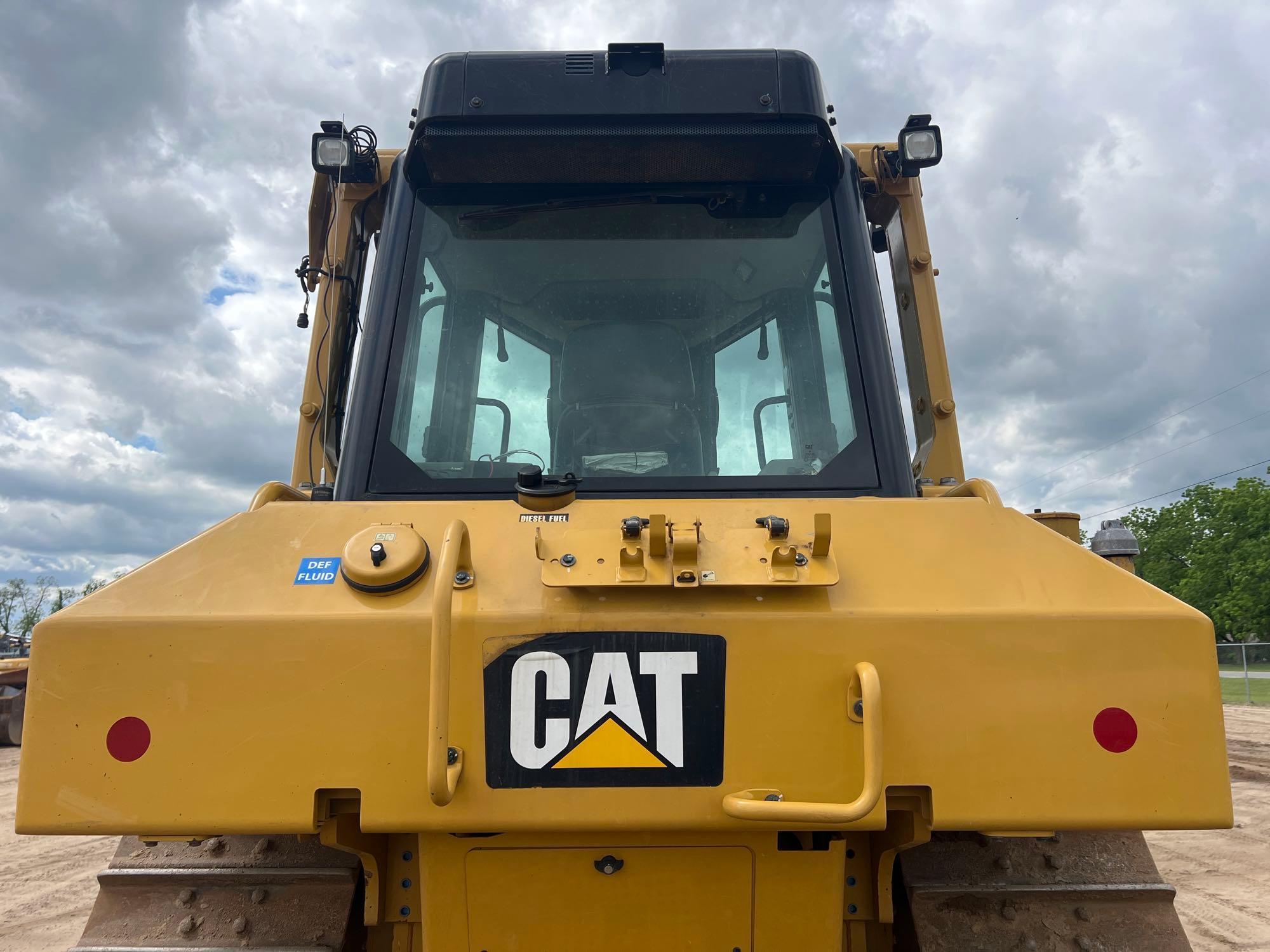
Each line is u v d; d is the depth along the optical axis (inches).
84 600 70.3
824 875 72.5
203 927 76.4
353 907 79.9
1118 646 69.2
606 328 101.6
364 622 68.9
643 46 100.9
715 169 103.3
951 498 84.0
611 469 96.8
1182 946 77.0
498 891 72.5
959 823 66.9
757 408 98.5
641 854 72.0
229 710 67.6
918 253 129.6
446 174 103.3
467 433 96.7
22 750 66.6
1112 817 66.8
